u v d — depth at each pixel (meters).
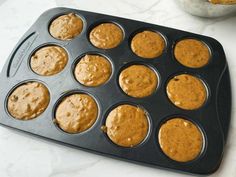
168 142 0.29
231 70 0.35
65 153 0.31
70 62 0.34
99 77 0.33
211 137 0.29
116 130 0.30
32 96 0.32
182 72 0.33
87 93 0.32
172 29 0.36
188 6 0.37
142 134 0.30
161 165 0.28
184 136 0.29
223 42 0.37
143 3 0.41
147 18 0.39
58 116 0.31
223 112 0.31
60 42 0.36
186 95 0.32
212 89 0.32
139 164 0.29
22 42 0.36
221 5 0.35
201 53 0.34
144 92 0.32
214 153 0.28
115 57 0.34
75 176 0.29
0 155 0.31
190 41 0.35
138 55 0.34
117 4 0.41
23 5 0.41
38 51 0.35
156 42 0.35
